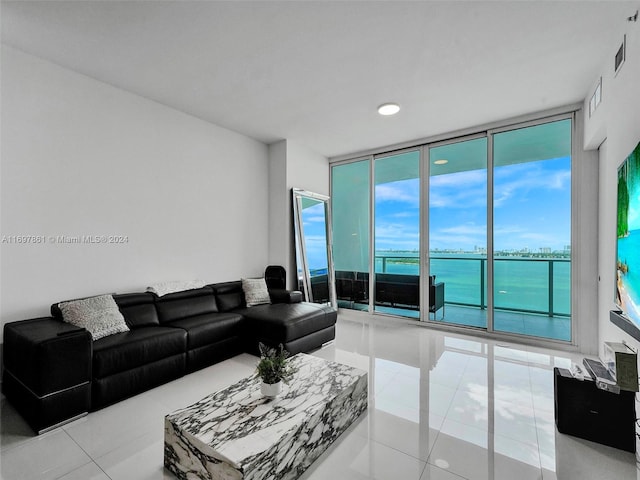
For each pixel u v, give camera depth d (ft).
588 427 6.32
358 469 5.50
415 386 8.75
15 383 7.27
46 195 8.91
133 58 8.81
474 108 11.85
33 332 7.07
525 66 9.05
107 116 10.19
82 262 9.64
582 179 11.37
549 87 10.26
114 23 7.37
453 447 6.12
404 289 16.24
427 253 15.42
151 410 7.45
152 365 8.52
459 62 8.90
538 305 12.77
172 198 12.02
